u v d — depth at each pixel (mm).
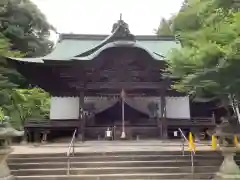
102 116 25484
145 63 23578
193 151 13320
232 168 11094
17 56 23875
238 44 9602
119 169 12461
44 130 23312
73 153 13523
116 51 22938
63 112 25531
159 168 12578
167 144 18703
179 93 25812
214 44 10703
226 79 10828
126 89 24375
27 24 32344
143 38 31094
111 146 17531
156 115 25547
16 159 13023
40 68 24328
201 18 14344
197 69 12062
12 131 10773
